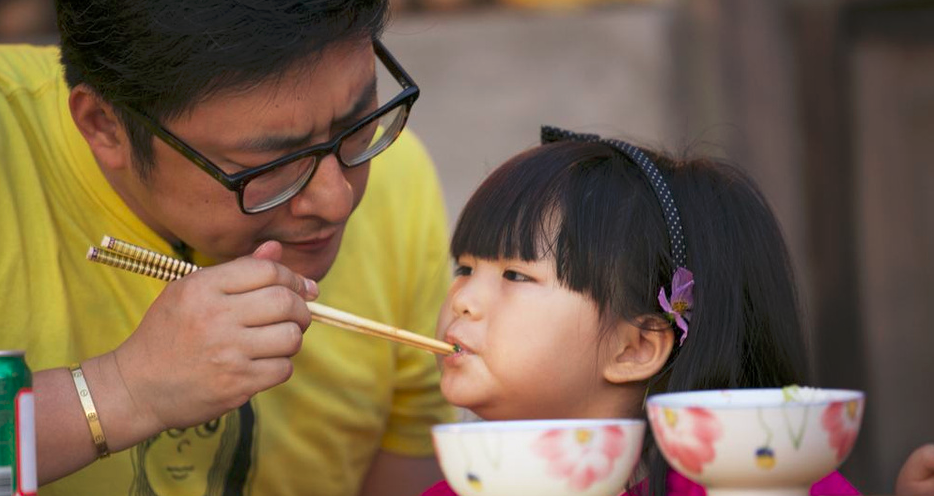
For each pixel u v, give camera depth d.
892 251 6.03
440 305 3.31
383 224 3.16
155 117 2.27
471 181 6.02
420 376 3.26
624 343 2.61
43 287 2.64
